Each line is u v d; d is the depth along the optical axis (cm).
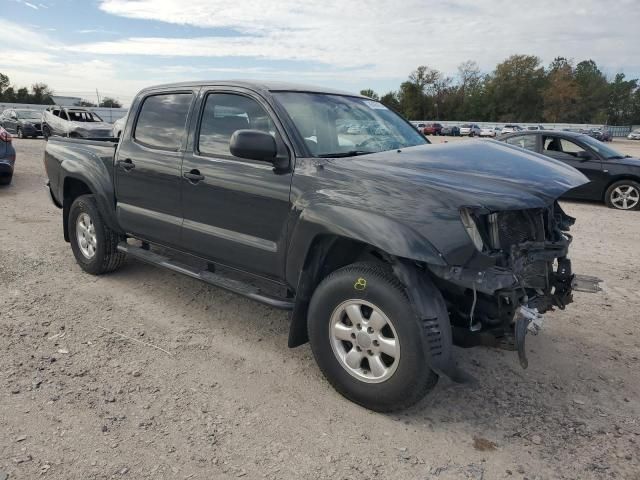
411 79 9912
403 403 299
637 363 387
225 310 466
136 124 480
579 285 355
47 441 280
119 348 388
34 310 450
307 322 338
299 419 308
